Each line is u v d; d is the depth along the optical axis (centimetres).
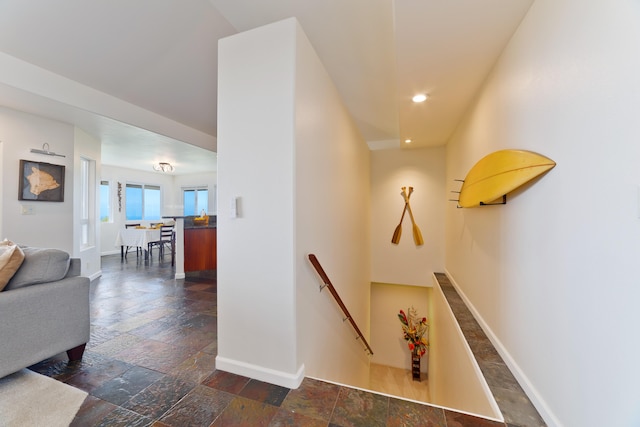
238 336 169
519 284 154
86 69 244
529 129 142
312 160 189
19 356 151
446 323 296
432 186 447
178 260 426
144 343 209
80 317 182
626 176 81
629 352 80
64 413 133
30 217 309
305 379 164
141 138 418
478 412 165
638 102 77
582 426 100
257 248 165
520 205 153
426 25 154
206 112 356
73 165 354
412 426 125
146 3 195
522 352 150
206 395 147
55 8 187
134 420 129
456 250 338
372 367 515
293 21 158
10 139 293
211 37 231
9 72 216
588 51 97
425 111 279
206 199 800
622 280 83
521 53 151
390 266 470
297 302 161
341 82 280
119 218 694
